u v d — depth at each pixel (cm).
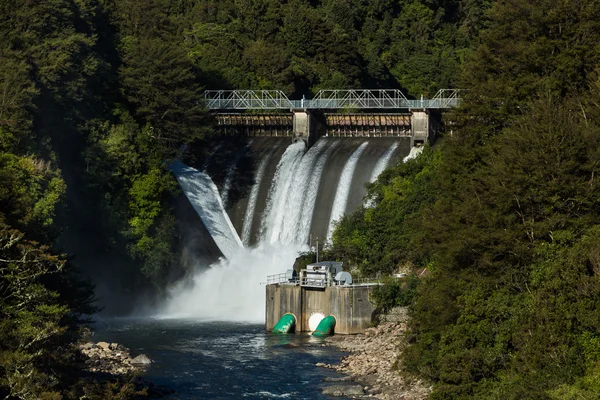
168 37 19675
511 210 7981
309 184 15675
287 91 19788
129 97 16088
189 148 17112
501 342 7200
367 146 16462
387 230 12750
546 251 7438
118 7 19250
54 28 15038
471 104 10319
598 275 6656
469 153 9806
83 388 6931
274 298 11956
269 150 16988
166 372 9169
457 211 8475
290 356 9975
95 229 14238
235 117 17600
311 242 14888
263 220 15812
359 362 9444
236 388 8469
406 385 8312
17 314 6375
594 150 7856
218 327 12331
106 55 16725
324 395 8175
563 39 10112
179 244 15050
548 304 6794
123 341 11025
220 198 16200
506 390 6656
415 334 9275
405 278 11481
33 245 6762
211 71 19238
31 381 6097
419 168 13650
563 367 6450
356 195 15150
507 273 7669
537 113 8244
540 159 7850
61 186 12581
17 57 13900
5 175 7162
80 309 7781
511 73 10319
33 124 13712
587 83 9544
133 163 14938
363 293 11500
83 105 15025
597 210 7719
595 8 10025
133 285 14262
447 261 8375
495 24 11200
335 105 17150
